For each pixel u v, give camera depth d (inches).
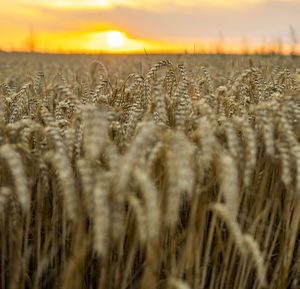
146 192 61.7
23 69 325.4
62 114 137.2
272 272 109.4
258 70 148.2
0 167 93.7
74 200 70.6
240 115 128.6
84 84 193.3
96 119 70.8
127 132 110.0
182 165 63.2
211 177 86.6
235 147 84.6
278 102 109.3
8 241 98.8
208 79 150.4
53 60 516.1
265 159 109.8
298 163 84.8
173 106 122.0
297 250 109.5
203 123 81.0
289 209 102.0
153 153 78.0
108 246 71.4
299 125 110.3
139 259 103.9
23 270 87.4
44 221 101.1
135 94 143.6
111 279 86.7
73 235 82.6
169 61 133.4
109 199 65.9
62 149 82.5
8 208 90.7
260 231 96.3
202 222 84.4
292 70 247.6
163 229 75.4
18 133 95.3
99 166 83.2
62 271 93.2
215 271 97.4
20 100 142.8
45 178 90.1
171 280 69.1
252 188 103.3
